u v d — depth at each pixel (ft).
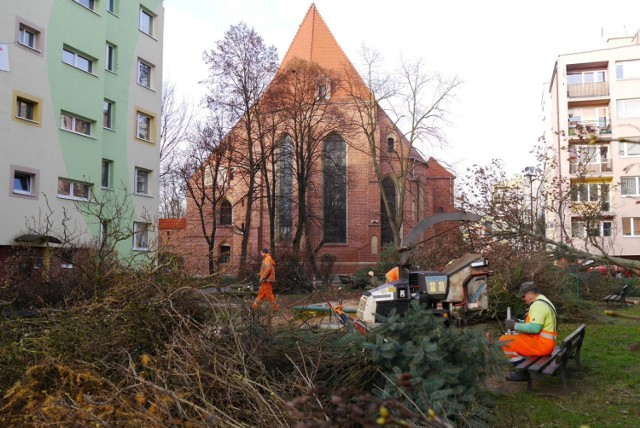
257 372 17.08
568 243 20.11
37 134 78.18
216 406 14.94
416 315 18.70
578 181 58.95
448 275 32.42
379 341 17.81
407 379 8.20
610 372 25.05
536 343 23.59
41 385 17.22
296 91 121.29
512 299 39.73
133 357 18.81
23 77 76.13
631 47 148.87
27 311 24.45
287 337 19.56
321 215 139.33
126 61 100.42
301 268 87.56
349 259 146.00
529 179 71.26
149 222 48.52
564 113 152.76
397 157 131.85
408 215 149.89
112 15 97.04
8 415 16.06
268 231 143.74
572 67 153.99
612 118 148.36
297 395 15.84
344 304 46.24
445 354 17.79
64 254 40.68
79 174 85.40
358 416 8.09
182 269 25.94
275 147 122.31
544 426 18.42
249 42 118.01
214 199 124.36
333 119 127.34
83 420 13.19
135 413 13.32
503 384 24.06
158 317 20.21
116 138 97.55
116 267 29.60
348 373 18.10
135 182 102.53
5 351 19.03
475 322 38.68
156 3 109.50
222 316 20.18
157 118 109.09
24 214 75.15
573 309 40.78
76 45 85.81
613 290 54.39
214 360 16.08
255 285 56.39
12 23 74.79
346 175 140.26
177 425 13.47
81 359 18.45
